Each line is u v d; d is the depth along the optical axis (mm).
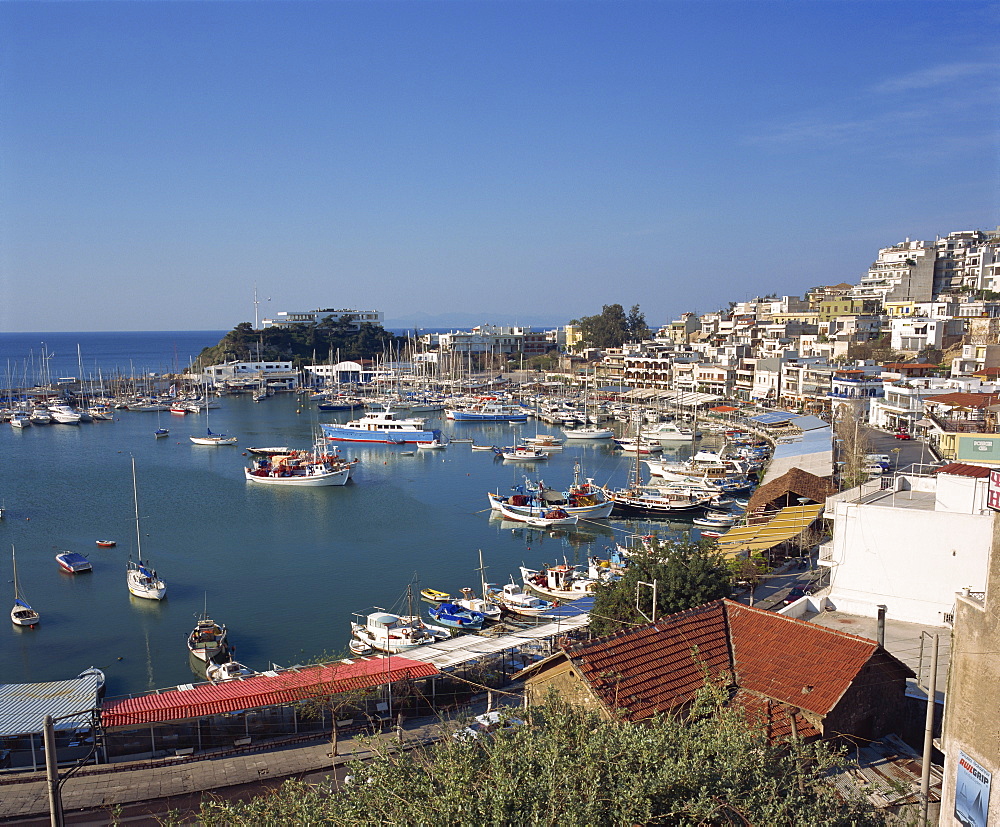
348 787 18938
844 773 24094
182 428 179500
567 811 15461
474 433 172750
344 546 83625
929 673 30234
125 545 82938
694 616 29984
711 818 16719
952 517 35438
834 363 162375
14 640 57688
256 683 40000
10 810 30562
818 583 52750
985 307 159625
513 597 62125
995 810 17141
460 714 31797
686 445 146500
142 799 31328
